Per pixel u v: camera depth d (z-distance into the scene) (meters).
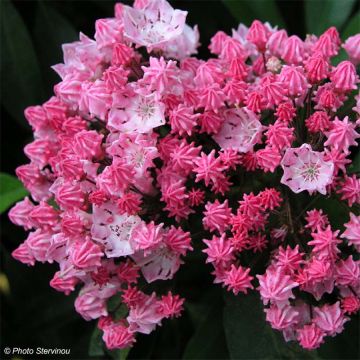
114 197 0.38
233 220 0.37
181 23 0.40
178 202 0.38
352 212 0.38
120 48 0.39
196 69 0.41
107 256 0.38
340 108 0.40
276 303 0.38
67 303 0.46
